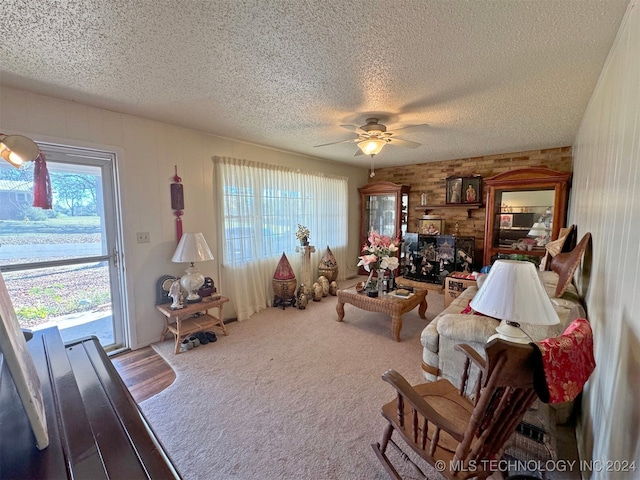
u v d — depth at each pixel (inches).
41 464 27.9
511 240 173.0
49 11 50.7
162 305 115.0
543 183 156.7
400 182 227.9
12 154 71.4
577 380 34.6
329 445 66.4
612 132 59.9
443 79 78.6
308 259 171.6
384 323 139.1
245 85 82.3
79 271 102.7
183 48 63.5
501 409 38.3
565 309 74.9
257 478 58.3
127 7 50.1
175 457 63.0
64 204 98.0
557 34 58.0
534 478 54.7
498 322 75.2
